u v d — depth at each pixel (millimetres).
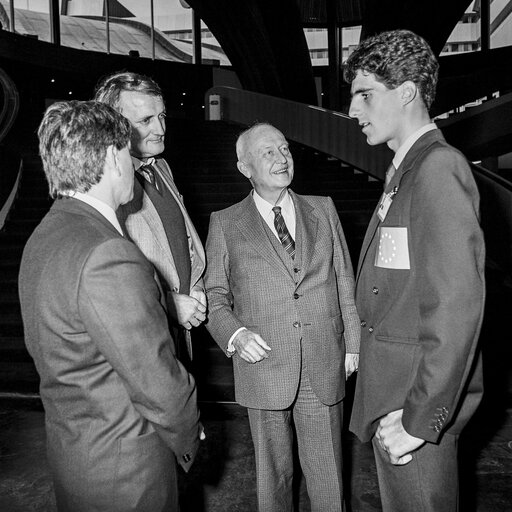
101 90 1719
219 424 3127
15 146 8117
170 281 1773
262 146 1754
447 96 16438
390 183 1280
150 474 1107
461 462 2604
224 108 12672
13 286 4812
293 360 1747
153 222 1777
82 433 1072
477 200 1139
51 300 1038
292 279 1765
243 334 1725
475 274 1069
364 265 1372
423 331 1116
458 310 1060
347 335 1872
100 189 1138
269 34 15742
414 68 1193
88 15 29422
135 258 1069
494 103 8781
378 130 1265
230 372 3756
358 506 2258
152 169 1891
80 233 1058
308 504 2287
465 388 1233
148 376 1044
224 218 1886
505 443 2785
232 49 17656
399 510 1309
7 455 2783
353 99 1282
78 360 1052
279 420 1830
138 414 1104
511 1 28406
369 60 1214
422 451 1229
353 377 3465
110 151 1128
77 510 1093
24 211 6156
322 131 8594
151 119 1730
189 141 10125
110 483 1068
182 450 1155
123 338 1017
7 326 4309
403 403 1228
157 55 29312
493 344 3668
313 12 22359
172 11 35969
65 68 16078
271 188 1787
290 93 17484
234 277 1844
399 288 1229
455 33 33156
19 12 25375
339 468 1845
